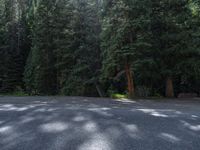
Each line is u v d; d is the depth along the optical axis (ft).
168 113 26.02
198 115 25.27
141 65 50.31
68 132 18.45
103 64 55.72
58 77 73.92
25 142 16.40
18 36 98.37
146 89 56.59
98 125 20.30
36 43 76.89
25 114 24.38
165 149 15.37
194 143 16.52
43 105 31.04
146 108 30.68
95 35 67.97
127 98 48.44
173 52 51.26
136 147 15.57
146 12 51.19
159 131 19.02
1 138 17.24
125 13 51.06
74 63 70.13
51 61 75.56
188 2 53.47
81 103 35.35
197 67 50.80
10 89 91.56
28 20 100.27
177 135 18.13
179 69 51.98
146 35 50.16
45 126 20.06
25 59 96.99
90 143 16.19
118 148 15.37
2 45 93.15
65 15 74.13
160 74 53.47
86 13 69.00
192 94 56.95
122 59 52.29
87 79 66.33
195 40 50.31
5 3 100.99
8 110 26.45
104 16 57.52
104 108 28.66
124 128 19.57
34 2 101.76
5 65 91.71
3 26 96.12
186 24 52.29
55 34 74.54
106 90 66.13
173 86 60.80
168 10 53.01
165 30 52.85
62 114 24.27
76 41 68.64
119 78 58.65
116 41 51.08
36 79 76.33
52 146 15.66
